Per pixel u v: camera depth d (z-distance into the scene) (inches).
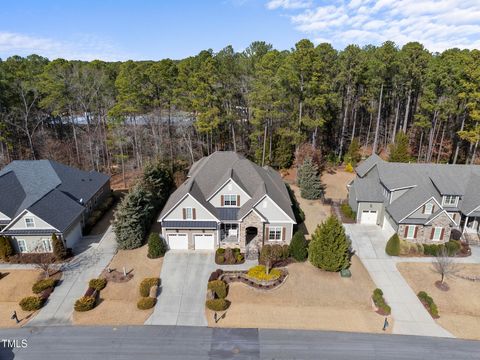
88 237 1378.0
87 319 912.3
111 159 2402.8
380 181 1509.6
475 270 1152.2
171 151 2209.6
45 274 1104.2
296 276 1109.7
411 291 1039.0
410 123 2694.4
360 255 1243.2
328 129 2566.4
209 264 1171.9
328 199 1733.5
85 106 2202.3
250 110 2158.0
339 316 928.3
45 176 1476.4
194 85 2004.2
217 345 821.2
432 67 2041.1
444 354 797.9
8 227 1199.6
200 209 1214.9
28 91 2094.0
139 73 2190.0
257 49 2819.9
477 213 1323.8
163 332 864.9
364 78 2326.5
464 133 1886.1
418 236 1310.3
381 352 801.6
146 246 1299.2
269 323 899.4
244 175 1376.7
